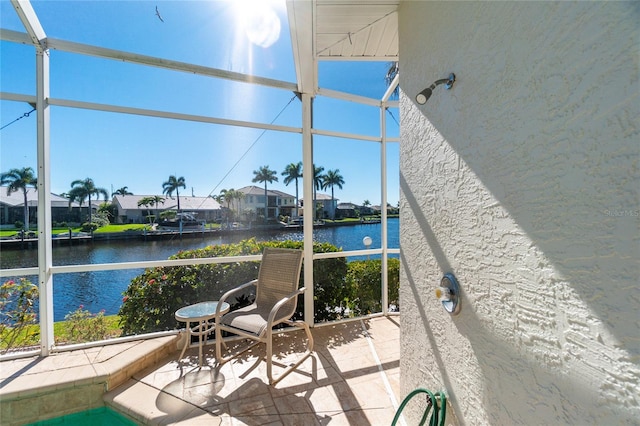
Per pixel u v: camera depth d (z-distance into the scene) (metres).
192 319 2.49
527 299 0.83
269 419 1.92
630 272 0.56
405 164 1.74
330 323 3.56
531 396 0.82
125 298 2.94
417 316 1.58
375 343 3.04
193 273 3.19
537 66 0.79
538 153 0.79
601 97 0.62
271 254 3.05
